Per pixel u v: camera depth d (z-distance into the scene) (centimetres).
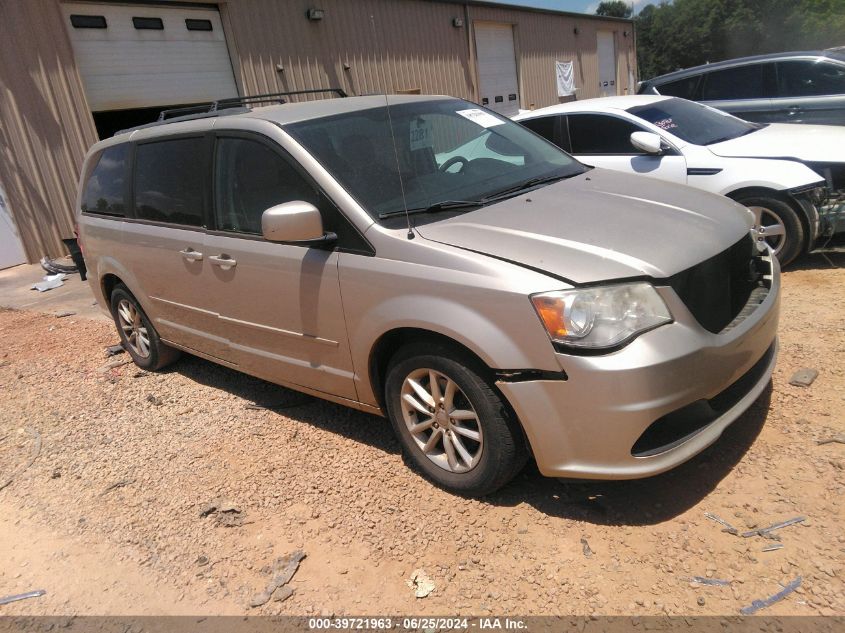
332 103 385
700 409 263
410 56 1565
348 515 306
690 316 260
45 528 336
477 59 1834
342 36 1376
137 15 1050
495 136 408
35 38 940
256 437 390
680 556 251
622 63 2962
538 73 2181
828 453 293
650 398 245
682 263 265
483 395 273
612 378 242
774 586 231
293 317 343
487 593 248
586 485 298
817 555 240
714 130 600
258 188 353
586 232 283
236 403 441
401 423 318
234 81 1202
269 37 1230
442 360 283
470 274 268
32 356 601
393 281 289
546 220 297
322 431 386
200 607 265
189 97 1134
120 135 485
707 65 851
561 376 251
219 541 303
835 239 565
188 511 329
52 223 998
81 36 988
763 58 804
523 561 261
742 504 271
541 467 271
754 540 252
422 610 246
